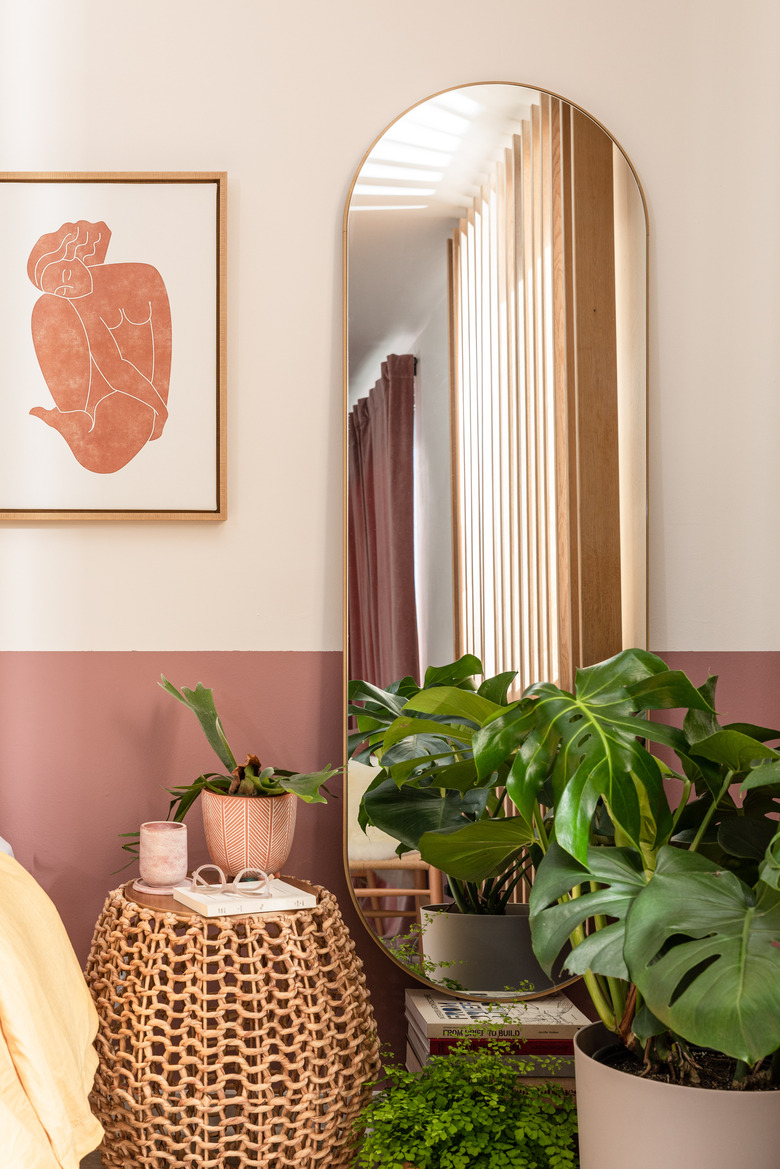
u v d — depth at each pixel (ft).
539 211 6.48
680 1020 3.37
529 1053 5.54
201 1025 4.73
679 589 6.63
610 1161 3.96
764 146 6.61
